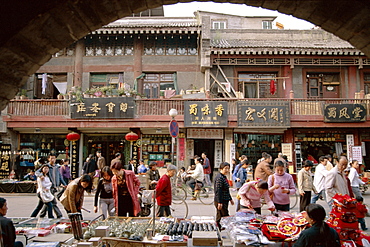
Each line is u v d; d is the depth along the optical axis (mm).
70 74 16719
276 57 15727
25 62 3535
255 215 5176
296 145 15680
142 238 4285
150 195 6738
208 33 15805
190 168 13258
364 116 14234
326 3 3396
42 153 15883
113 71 16625
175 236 4352
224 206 6008
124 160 16125
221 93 16000
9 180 13188
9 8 3152
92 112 14477
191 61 16641
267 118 14320
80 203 5887
